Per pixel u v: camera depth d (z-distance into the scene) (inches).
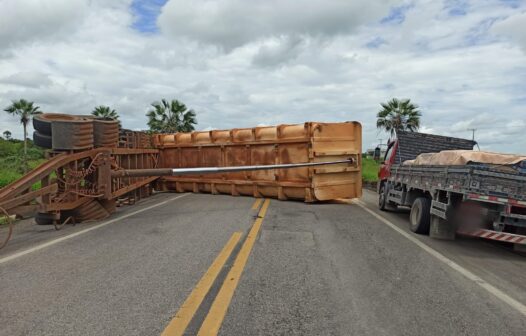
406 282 202.2
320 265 229.0
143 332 140.7
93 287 187.5
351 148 569.3
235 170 440.1
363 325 149.4
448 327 149.5
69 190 361.1
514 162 293.6
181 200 585.6
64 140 364.2
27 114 1748.3
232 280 199.2
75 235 315.0
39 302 168.4
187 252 255.9
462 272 223.8
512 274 225.5
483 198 259.8
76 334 138.9
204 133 685.9
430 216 327.6
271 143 585.6
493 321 155.8
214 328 144.7
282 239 299.4
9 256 247.0
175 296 176.2
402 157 487.2
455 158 322.0
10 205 299.0
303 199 569.9
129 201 538.9
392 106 1326.3
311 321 152.1
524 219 261.3
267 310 161.9
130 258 240.7
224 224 364.5
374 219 414.9
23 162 1438.2
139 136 633.6
